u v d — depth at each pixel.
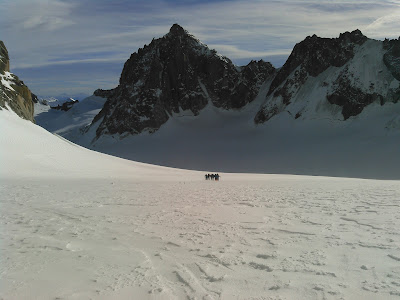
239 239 6.64
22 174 32.03
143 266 5.17
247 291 4.11
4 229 7.92
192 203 11.87
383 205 9.88
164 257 5.61
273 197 13.18
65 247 6.30
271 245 6.10
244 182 25.50
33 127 54.53
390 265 4.74
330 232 6.84
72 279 4.63
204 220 8.69
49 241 6.74
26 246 6.38
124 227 8.02
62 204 12.02
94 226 8.18
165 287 4.31
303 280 4.36
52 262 5.39
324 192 14.70
